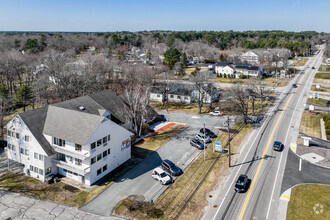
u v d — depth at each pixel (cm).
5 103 5878
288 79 10362
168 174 3512
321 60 15375
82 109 4175
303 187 3127
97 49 16262
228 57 14700
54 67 7331
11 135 3662
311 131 5044
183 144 4512
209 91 7231
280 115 6034
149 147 4403
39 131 3456
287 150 4191
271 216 2608
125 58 12912
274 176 3381
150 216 2634
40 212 2733
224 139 4681
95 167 3291
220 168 3628
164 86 7425
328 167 3631
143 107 4894
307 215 2617
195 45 18375
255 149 4231
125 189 3156
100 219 2614
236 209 2725
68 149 3341
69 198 2988
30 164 3506
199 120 5853
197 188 3142
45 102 6894
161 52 17462
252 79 8100
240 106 5622
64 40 14962
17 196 3027
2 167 3778
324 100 7319
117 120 4541
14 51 11012
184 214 2658
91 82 7256
